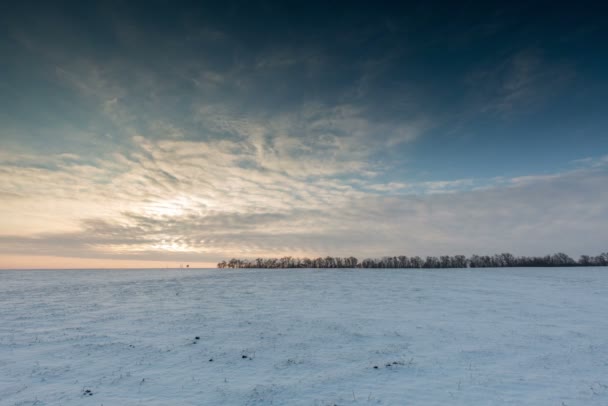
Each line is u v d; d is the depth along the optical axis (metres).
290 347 16.11
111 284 51.50
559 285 41.25
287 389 11.18
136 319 22.86
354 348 15.87
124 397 10.67
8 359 14.59
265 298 32.84
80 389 11.34
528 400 9.97
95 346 16.45
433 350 15.38
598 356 13.96
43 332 19.34
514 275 59.44
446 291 36.72
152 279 61.19
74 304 30.17
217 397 10.62
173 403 10.20
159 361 14.25
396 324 20.55
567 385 11.04
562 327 19.08
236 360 14.33
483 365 13.24
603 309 24.42
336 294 35.44
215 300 31.78
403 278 55.06
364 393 10.74
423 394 10.57
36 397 10.70
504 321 20.95
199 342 17.06
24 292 41.31
